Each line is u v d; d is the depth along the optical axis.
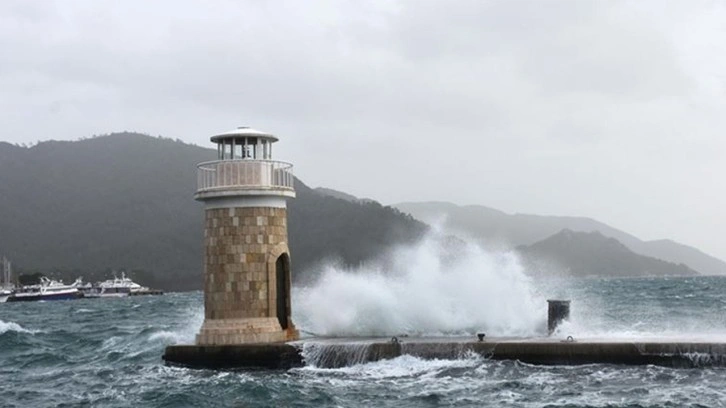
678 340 28.91
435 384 26.72
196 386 27.83
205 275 32.94
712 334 32.19
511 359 28.88
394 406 24.02
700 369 27.62
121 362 36.69
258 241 32.38
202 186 33.09
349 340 31.61
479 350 29.16
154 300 187.75
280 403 24.77
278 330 32.34
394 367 29.33
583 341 28.95
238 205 32.34
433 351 29.38
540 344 28.69
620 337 30.62
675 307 78.12
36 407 26.48
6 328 68.31
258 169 32.50
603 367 28.08
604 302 92.00
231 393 26.30
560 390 25.33
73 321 87.06
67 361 38.75
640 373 27.22
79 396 28.16
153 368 32.91
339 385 27.06
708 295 119.81
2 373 35.59
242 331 31.83
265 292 32.34
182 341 43.66
